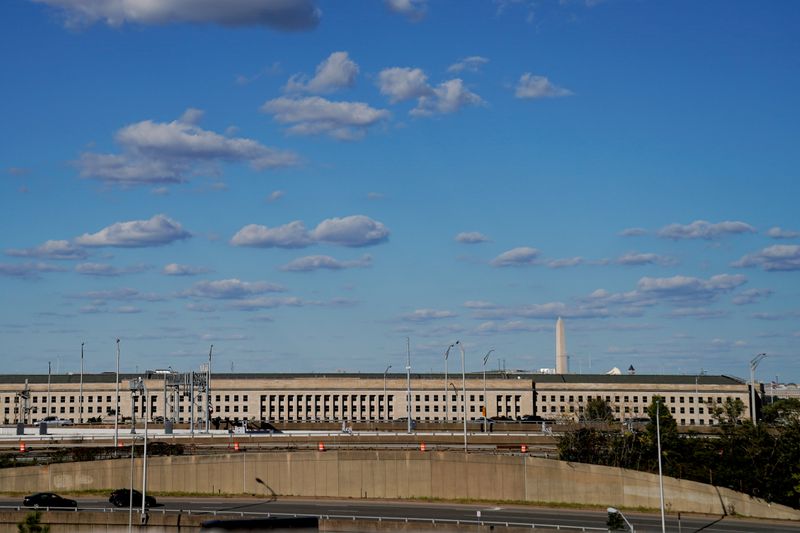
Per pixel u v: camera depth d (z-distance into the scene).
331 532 103.12
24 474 130.00
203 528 75.81
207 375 185.75
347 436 157.88
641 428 160.88
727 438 135.12
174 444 149.25
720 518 109.12
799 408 135.12
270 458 128.62
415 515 109.62
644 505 114.19
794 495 117.25
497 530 98.56
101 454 138.88
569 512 112.44
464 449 140.38
